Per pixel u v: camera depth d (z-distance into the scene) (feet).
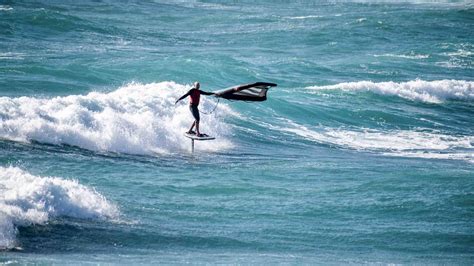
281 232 208.74
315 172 276.41
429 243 206.28
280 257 187.93
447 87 475.31
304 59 553.23
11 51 483.10
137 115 315.99
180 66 455.22
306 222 218.18
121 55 499.10
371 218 223.92
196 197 234.79
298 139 353.10
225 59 510.99
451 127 404.57
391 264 186.70
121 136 293.43
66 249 180.96
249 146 329.93
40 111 290.76
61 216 198.59
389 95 456.45
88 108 309.01
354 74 520.01
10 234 182.29
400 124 400.67
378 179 263.70
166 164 277.44
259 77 471.21
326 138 360.48
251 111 383.86
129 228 200.75
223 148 318.86
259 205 230.68
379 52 613.52
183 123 328.90
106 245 187.62
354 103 430.20
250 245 197.67
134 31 629.10
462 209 233.14
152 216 213.05
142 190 236.84
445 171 280.10
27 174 210.18
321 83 476.95
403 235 210.79
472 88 481.87
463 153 342.64
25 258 168.14
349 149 339.98
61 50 504.84
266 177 265.34
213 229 207.31
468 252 201.57
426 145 356.79
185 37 627.46
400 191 248.93
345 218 223.10
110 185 238.89
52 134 281.74
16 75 388.98
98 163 265.95
